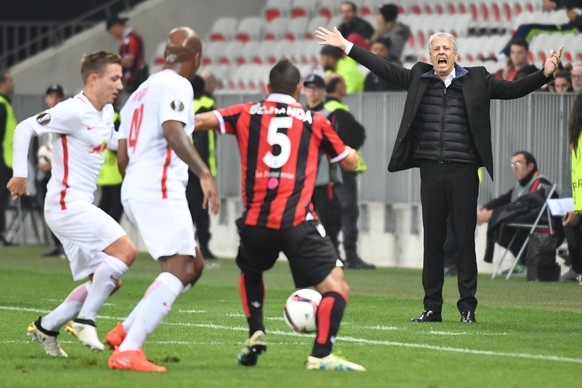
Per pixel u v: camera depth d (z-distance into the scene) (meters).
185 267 27.25
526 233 54.81
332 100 56.34
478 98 37.31
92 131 29.27
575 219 50.84
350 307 42.59
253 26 85.31
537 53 65.56
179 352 30.17
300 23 83.00
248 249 27.05
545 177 54.38
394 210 63.72
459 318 39.19
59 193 29.25
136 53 76.50
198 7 88.44
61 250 68.31
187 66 27.31
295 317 27.81
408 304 43.69
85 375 25.86
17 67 89.12
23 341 32.50
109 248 28.81
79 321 28.30
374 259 64.56
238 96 68.88
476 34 73.50
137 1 96.00
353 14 71.06
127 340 26.86
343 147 27.02
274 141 26.70
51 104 64.06
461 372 26.67
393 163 38.22
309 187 26.72
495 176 59.25
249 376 25.77
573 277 53.16
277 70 27.14
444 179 37.62
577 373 26.64
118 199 63.19
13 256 68.12
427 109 37.84
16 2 97.12
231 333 34.59
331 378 25.50
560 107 56.81
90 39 89.12
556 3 68.69
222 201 70.31
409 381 25.23
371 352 30.31
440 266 38.09
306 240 26.45
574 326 36.69
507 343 32.31
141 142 27.19
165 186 27.06
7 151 71.94
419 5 77.00
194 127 27.05
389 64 38.22
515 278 55.12
